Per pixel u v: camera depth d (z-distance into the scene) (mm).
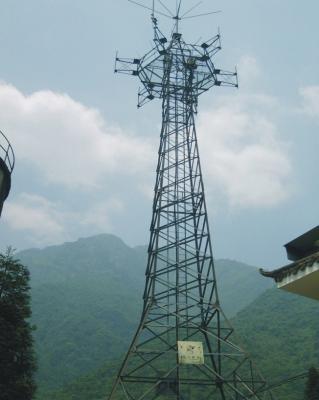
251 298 143875
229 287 163250
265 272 11344
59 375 89375
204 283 28844
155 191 31719
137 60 36500
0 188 20016
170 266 29672
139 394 52906
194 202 31250
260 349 77062
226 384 25703
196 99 36062
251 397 25703
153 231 30375
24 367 30078
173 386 25156
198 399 48625
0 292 31500
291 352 74062
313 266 10008
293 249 12367
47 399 65000
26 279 33094
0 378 28422
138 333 26016
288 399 50938
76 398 63125
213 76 36594
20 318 31031
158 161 32750
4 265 32812
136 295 156250
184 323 27469
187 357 25500
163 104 35312
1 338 29062
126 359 25141
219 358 27141
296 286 10773
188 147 33281
